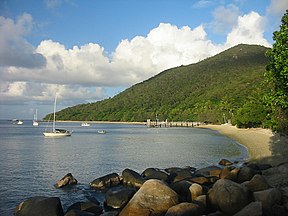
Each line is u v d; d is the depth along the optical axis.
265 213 14.09
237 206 14.28
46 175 30.47
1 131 122.38
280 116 26.03
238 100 140.38
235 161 37.44
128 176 23.44
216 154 45.97
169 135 94.06
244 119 91.12
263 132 73.94
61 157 44.19
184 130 123.75
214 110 146.62
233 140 71.56
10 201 21.19
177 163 37.91
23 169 33.94
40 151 52.19
